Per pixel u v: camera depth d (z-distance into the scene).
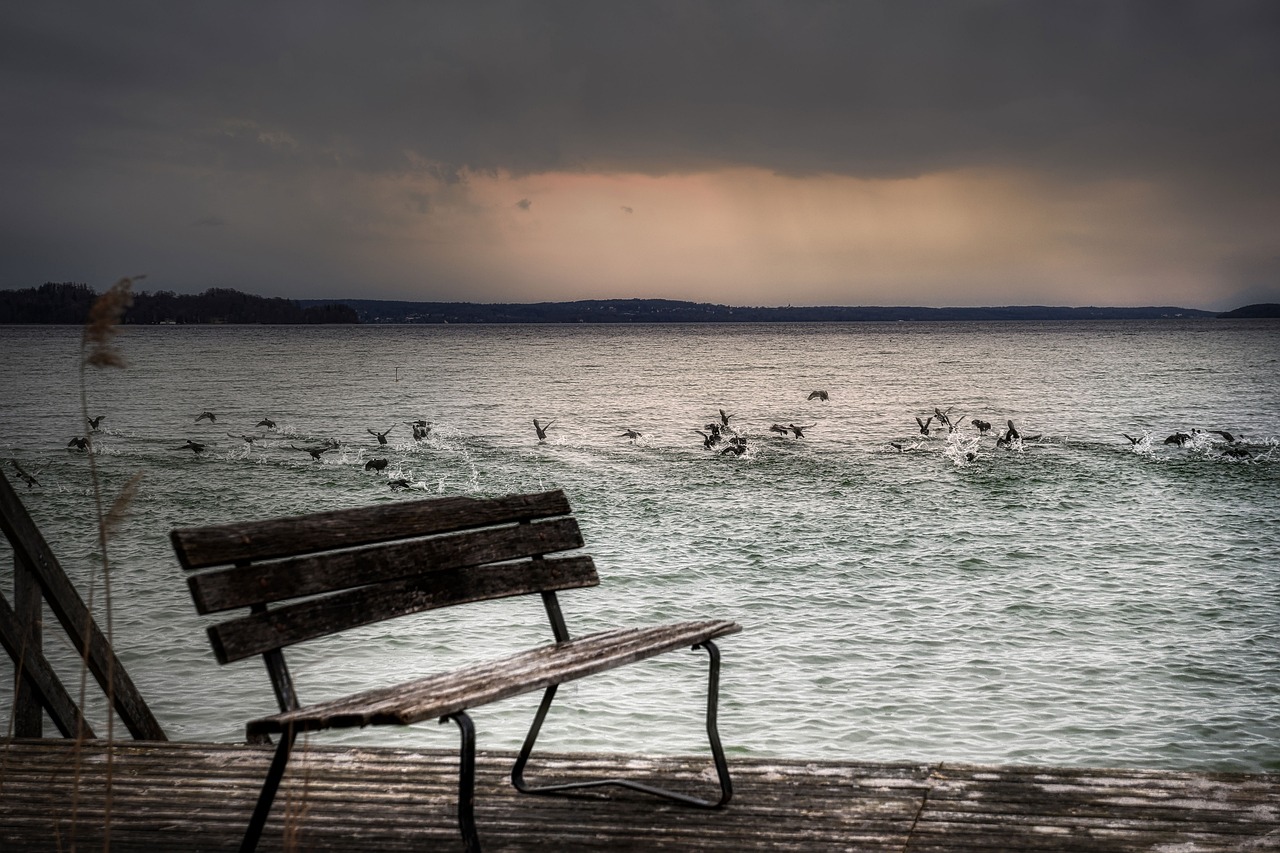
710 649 3.90
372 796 4.07
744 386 82.50
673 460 35.81
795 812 3.91
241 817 3.91
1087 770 4.25
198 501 27.00
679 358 143.62
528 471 33.09
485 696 2.98
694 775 4.28
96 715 9.90
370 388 80.69
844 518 23.66
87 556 18.44
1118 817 3.82
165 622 13.48
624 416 55.19
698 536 21.31
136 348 179.88
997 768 4.29
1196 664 12.15
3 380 87.31
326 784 4.19
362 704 3.01
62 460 35.12
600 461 35.72
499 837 3.73
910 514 24.23
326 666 11.72
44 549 4.61
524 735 9.65
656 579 17.03
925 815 3.87
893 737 9.88
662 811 3.93
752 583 16.78
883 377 94.62
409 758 4.45
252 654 3.16
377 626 13.32
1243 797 3.99
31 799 4.07
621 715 10.21
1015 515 23.98
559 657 3.51
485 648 12.51
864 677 11.59
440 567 3.78
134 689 4.86
